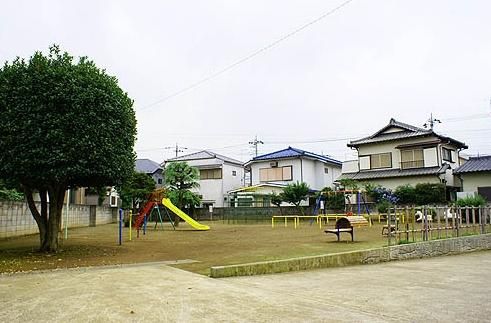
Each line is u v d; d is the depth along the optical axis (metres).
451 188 27.52
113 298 5.39
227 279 7.17
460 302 5.44
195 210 33.25
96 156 9.65
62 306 4.94
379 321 4.45
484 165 26.30
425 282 7.06
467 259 10.87
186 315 4.58
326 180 36.66
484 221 14.43
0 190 15.83
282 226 23.56
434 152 28.12
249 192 35.12
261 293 5.89
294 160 34.56
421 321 4.49
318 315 4.66
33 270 7.98
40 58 9.93
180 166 26.72
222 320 4.39
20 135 9.14
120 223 13.79
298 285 6.68
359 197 25.44
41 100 9.34
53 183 10.50
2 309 4.80
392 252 10.37
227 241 14.41
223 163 38.06
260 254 10.41
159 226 25.09
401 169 29.34
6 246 12.54
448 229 12.81
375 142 30.52
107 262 9.30
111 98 10.18
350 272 8.26
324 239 14.59
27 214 16.42
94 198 33.75
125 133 10.68
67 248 12.09
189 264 8.93
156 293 5.73
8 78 9.53
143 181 30.81
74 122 9.40
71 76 9.65
